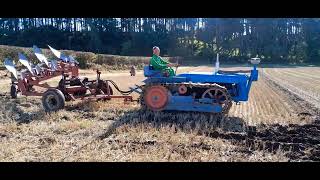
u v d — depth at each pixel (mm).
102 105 12609
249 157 7293
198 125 9602
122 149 7613
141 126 9445
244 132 9422
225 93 10727
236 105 13992
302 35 89750
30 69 12680
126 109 12047
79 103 12797
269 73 40719
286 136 9141
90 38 77625
